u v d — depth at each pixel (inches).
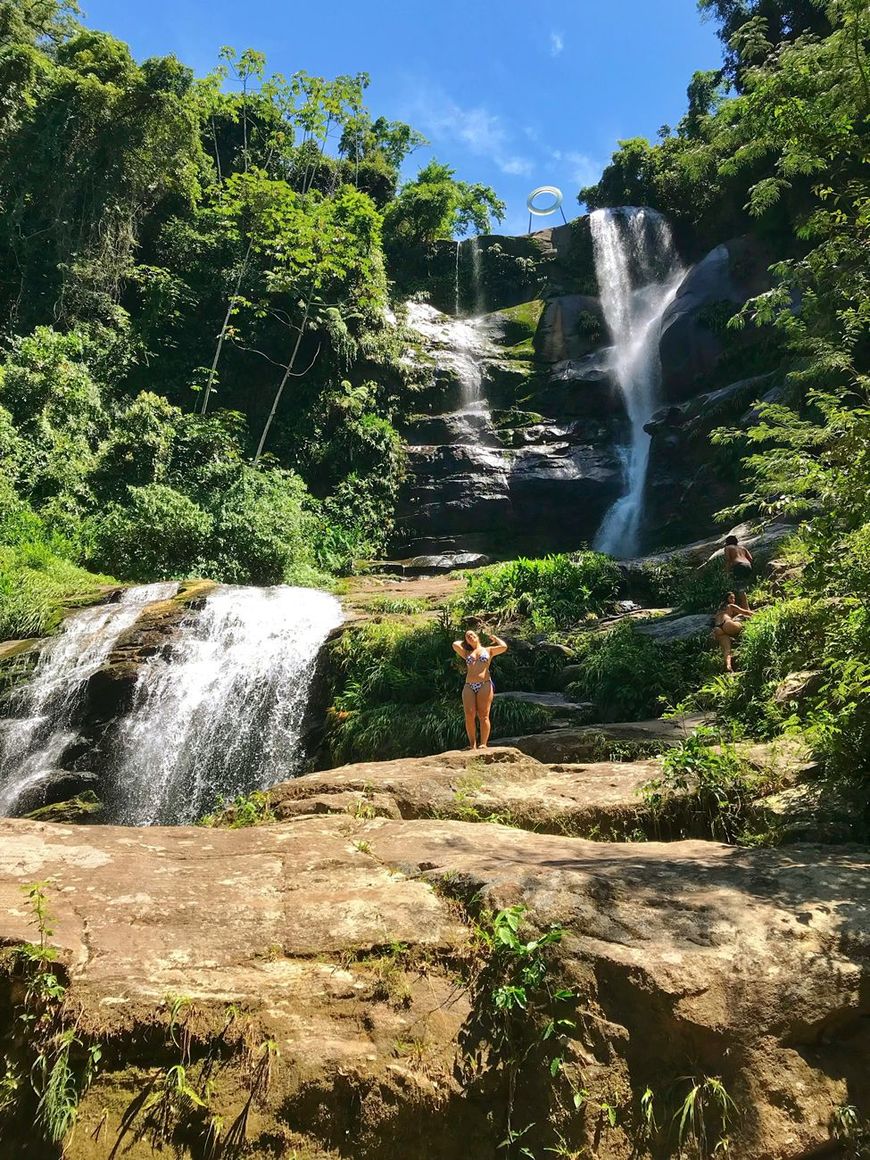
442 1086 129.0
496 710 425.7
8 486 839.1
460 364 1299.2
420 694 474.0
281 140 1417.3
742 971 139.8
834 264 354.0
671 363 1061.8
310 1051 127.0
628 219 1376.7
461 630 504.4
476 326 1405.0
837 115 342.6
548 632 535.2
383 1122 123.6
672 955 141.0
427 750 421.1
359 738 446.9
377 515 1096.8
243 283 1209.4
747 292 1037.8
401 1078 126.7
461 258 1553.9
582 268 1455.5
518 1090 131.6
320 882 170.2
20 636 626.2
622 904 156.1
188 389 1170.0
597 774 285.3
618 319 1339.8
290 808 246.1
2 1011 131.0
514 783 281.0
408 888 165.9
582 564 620.7
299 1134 121.3
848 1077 135.7
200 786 515.2
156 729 526.9
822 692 275.6
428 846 193.8
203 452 1010.1
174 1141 120.1
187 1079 123.6
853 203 363.6
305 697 536.1
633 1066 132.8
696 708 399.2
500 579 611.5
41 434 926.4
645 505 962.1
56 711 541.6
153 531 830.5
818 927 149.9
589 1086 129.7
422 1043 132.5
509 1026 136.4
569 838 213.5
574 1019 135.6
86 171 1168.8
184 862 182.4
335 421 1168.8
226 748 523.2
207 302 1211.2
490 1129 129.0
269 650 572.7
